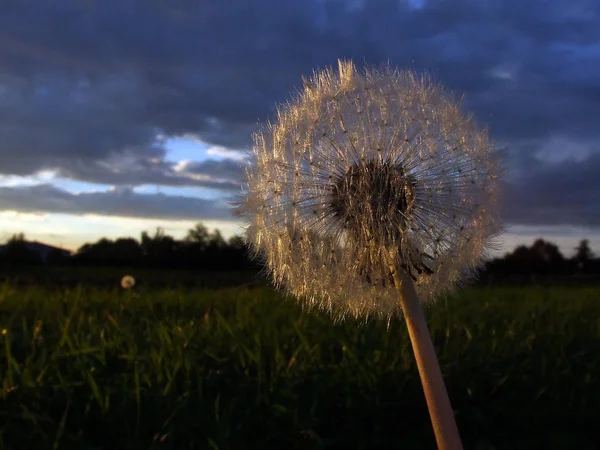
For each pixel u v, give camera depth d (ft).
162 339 0.74
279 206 0.33
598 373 0.73
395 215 0.30
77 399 0.61
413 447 0.59
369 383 0.64
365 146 0.31
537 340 0.83
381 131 0.32
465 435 0.63
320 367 0.68
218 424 0.56
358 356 0.72
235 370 0.68
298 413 0.60
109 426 0.58
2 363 0.69
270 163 0.33
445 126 0.32
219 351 0.73
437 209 0.31
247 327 0.84
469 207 0.31
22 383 0.61
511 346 0.79
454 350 0.74
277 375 0.65
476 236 0.31
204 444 0.56
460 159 0.32
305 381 0.66
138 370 0.65
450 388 0.67
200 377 0.64
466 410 0.64
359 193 0.30
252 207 0.33
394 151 0.31
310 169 0.32
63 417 0.55
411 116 0.32
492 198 0.32
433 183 0.31
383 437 0.60
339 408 0.63
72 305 1.00
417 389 0.65
